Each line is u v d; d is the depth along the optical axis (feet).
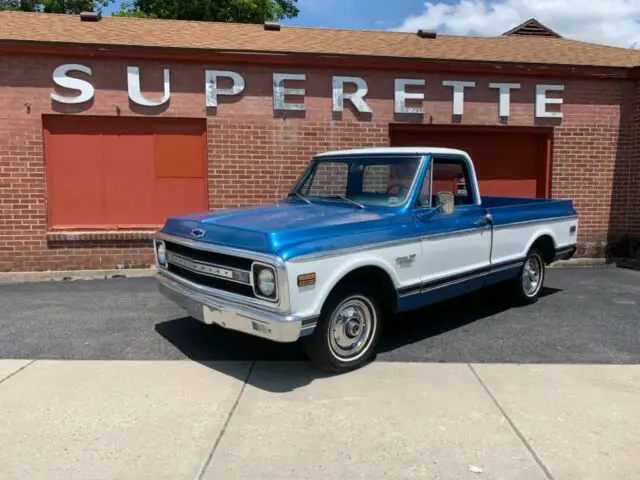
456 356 16.52
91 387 14.02
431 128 31.40
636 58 35.47
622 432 11.80
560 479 10.08
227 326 14.39
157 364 15.71
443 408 12.89
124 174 29.27
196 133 29.58
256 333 13.58
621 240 33.60
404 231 16.02
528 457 10.80
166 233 17.20
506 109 31.83
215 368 15.44
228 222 15.35
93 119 28.68
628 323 20.03
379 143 30.81
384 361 16.07
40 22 33.22
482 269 19.11
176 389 13.93
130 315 20.90
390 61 30.01
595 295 24.52
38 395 13.50
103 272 28.84
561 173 32.78
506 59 32.99
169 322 19.97
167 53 28.32
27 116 27.86
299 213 16.40
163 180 29.58
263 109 29.68
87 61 28.14
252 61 29.04
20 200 28.17
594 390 13.97
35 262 28.55
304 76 29.78
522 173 33.27
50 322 19.93
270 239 13.41
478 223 18.71
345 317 15.05
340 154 19.11
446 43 36.78
